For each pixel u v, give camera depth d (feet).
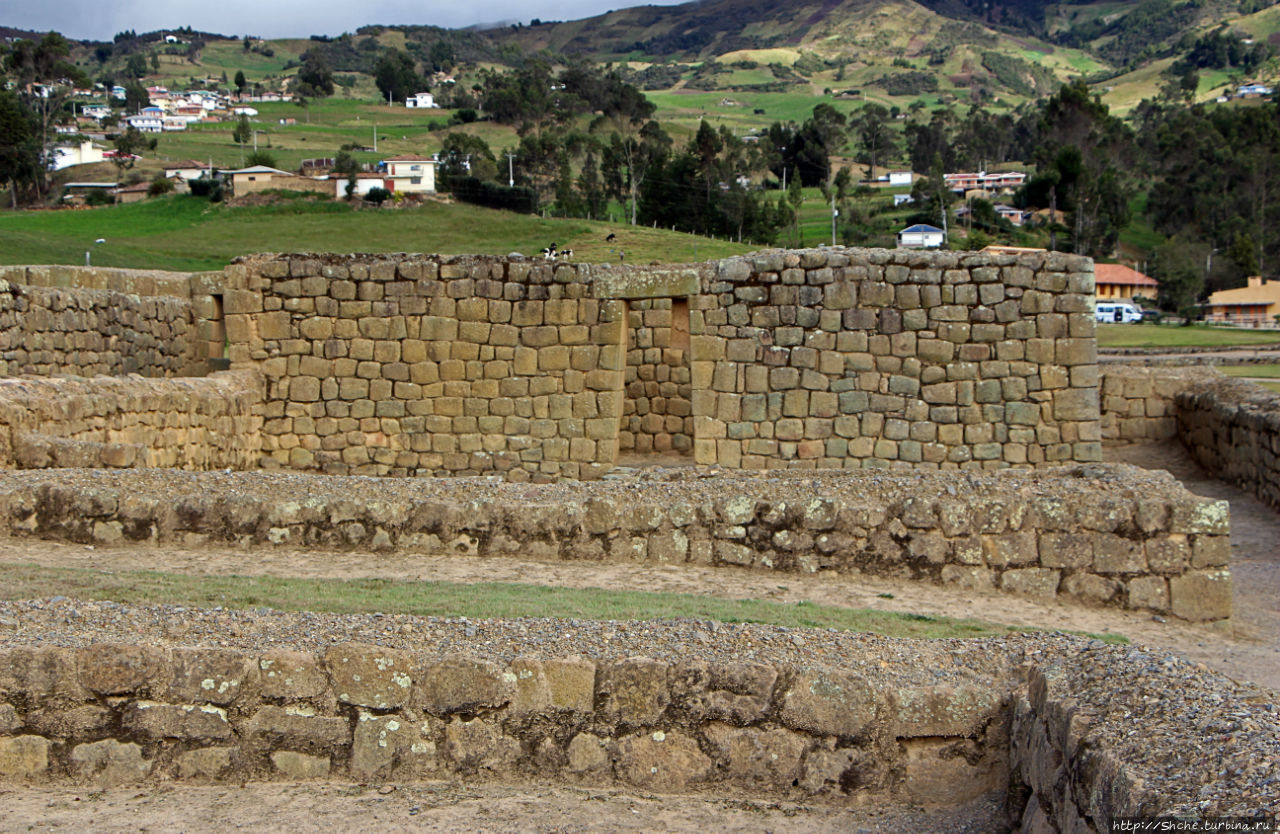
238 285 68.64
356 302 68.03
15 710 25.03
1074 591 39.86
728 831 22.97
